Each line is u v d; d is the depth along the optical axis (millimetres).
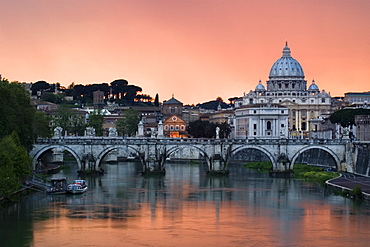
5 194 150000
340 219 137375
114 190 180625
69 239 119938
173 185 194375
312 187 189000
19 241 118375
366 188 172375
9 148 156875
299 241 119438
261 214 143875
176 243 117688
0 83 190125
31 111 198875
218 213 145125
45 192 173125
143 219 137500
